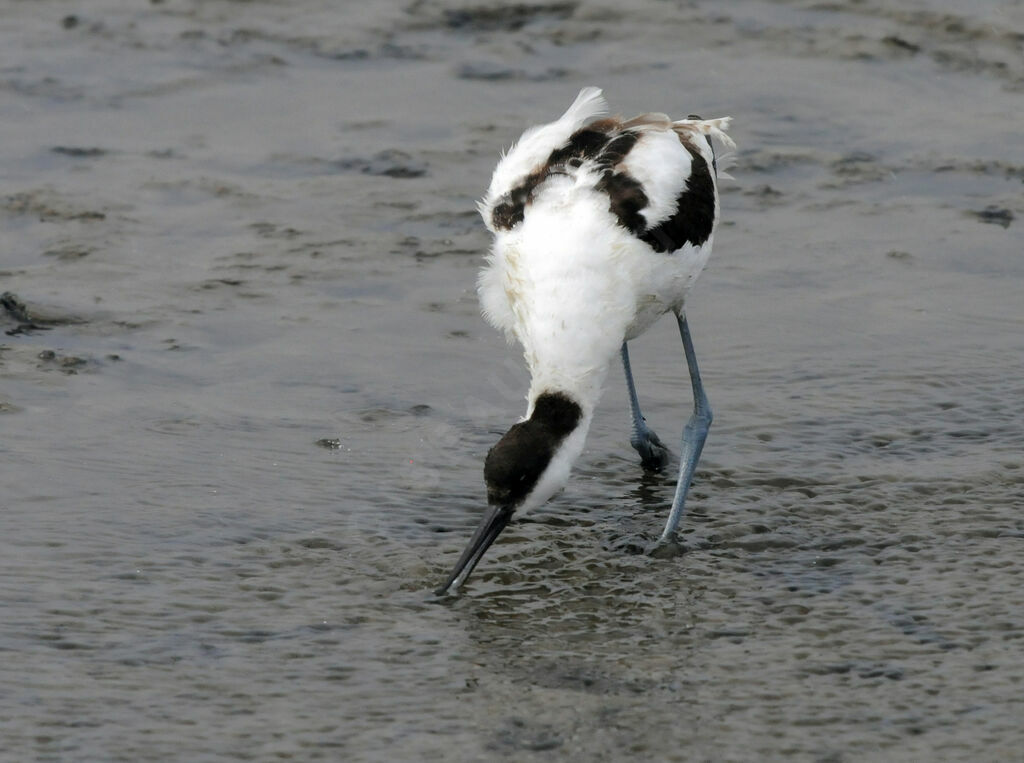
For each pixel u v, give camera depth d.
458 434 10.96
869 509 9.85
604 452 10.89
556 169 9.90
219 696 7.75
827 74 18.11
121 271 13.52
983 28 18.83
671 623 8.53
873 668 8.02
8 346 12.05
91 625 8.39
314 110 17.22
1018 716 7.55
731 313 12.98
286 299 13.15
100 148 16.16
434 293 13.30
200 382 11.68
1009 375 11.71
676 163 9.96
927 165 15.97
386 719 7.57
